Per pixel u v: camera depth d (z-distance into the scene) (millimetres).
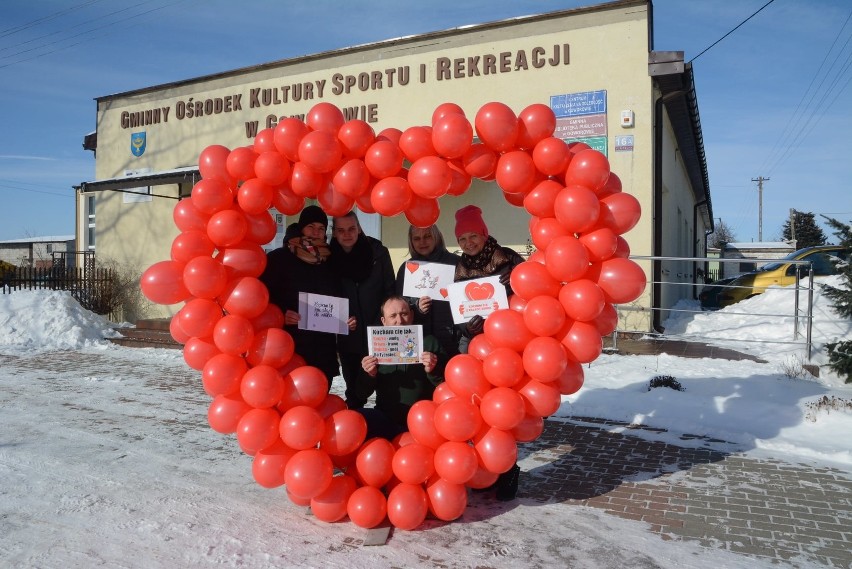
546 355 3512
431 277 4219
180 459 4961
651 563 3252
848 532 3615
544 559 3299
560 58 9984
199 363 3729
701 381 6754
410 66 11164
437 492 3635
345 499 3689
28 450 5148
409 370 4098
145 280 3709
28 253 39562
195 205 3768
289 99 12422
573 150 4008
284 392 3652
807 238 51344
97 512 3893
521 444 5316
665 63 9383
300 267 4117
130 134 14430
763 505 4016
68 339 11258
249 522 3760
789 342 7668
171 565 3215
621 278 3615
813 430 5457
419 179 3766
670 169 12750
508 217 10812
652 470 4684
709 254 34594
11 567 3186
